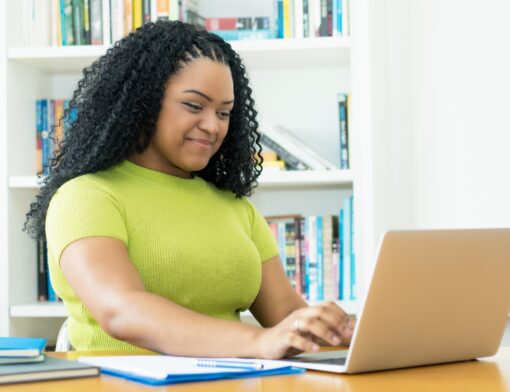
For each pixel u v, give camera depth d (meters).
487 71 2.48
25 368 1.01
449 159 2.53
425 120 2.56
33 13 2.62
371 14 2.46
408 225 2.57
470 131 2.50
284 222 2.61
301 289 2.58
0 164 2.54
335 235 2.58
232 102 1.61
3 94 2.55
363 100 2.46
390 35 2.59
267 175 2.49
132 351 1.38
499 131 2.46
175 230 1.53
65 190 1.46
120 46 1.61
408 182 2.57
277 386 0.95
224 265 1.56
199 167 1.59
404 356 1.09
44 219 1.65
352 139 2.53
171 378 0.96
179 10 2.57
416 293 1.06
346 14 2.54
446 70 2.54
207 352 1.17
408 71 2.58
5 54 2.55
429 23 2.56
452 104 2.53
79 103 1.63
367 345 1.03
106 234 1.37
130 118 1.55
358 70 2.47
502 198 2.46
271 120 2.82
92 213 1.40
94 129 1.58
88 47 2.55
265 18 2.62
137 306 1.23
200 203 1.62
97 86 1.59
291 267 2.59
